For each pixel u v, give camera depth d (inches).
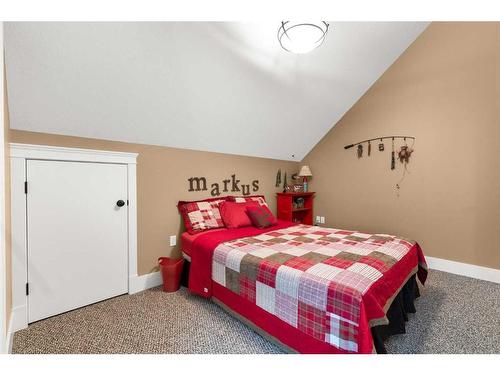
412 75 120.4
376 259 63.9
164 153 102.0
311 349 51.9
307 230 103.4
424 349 59.4
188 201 109.0
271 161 153.8
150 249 97.7
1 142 37.2
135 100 79.5
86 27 58.2
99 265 83.7
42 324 70.1
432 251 116.0
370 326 47.0
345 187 150.1
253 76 93.8
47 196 72.5
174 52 73.0
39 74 61.2
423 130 117.7
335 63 107.9
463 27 105.3
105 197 84.8
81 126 77.7
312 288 52.8
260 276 64.0
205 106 95.4
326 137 158.7
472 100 103.8
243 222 108.7
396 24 102.9
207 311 78.5
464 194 106.7
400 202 126.4
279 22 73.0
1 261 37.3
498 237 98.9
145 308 80.3
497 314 75.0
